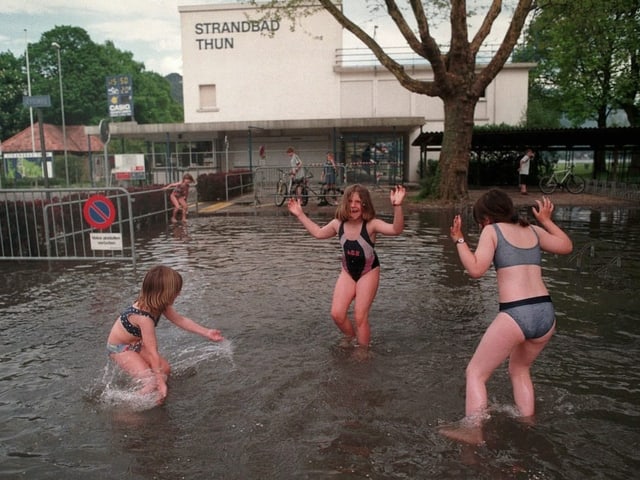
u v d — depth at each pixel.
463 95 17.73
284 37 32.03
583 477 2.86
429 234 11.90
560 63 31.22
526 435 3.26
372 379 4.10
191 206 19.94
